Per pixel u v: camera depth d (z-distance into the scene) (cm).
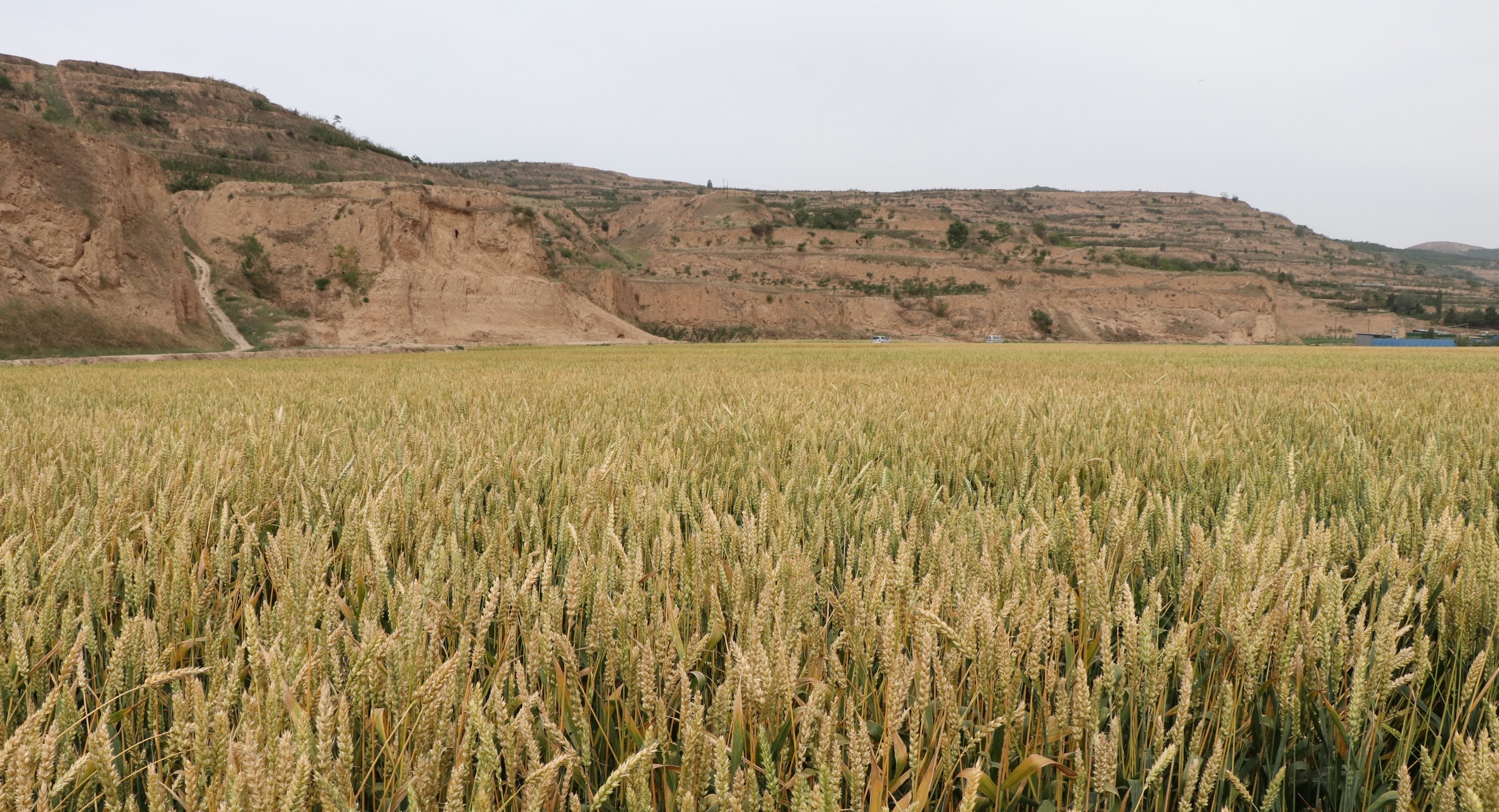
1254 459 392
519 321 7306
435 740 133
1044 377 1461
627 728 158
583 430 488
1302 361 2752
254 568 238
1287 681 159
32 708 159
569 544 240
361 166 11656
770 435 493
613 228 16638
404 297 6675
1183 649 161
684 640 194
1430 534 226
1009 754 153
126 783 154
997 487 360
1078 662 141
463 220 7625
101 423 569
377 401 836
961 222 14338
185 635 194
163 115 10331
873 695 167
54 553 213
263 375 1652
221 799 114
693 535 216
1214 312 11200
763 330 10331
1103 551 216
